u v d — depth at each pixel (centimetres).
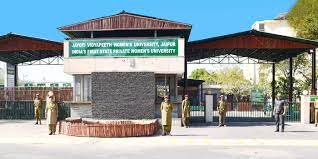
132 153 1437
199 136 2006
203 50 3506
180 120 2698
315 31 4756
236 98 6775
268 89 6153
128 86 2697
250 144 1695
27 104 3262
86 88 2836
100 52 2759
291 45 3195
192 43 3144
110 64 2753
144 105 2683
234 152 1459
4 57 4172
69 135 2002
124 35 3177
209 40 3141
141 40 2747
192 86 5866
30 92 3288
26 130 2303
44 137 1927
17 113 3266
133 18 2803
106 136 1931
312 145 1667
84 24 2819
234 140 1830
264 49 3466
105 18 2812
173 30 2936
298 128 2556
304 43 3194
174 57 2731
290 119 3142
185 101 2627
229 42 3173
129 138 1902
